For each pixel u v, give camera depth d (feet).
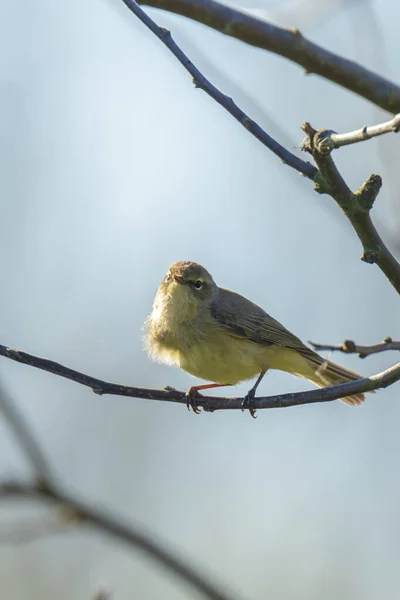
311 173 25.53
